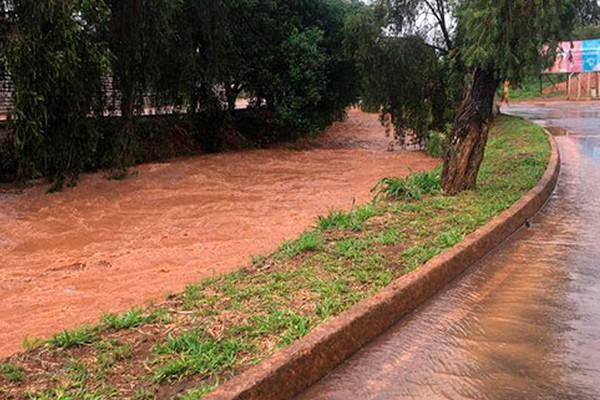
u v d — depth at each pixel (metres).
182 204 10.01
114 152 12.42
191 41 14.38
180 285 5.52
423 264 4.95
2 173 11.64
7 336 4.40
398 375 3.40
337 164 15.00
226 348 3.39
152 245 7.39
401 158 15.88
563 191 9.27
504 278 5.12
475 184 8.40
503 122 21.33
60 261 6.81
